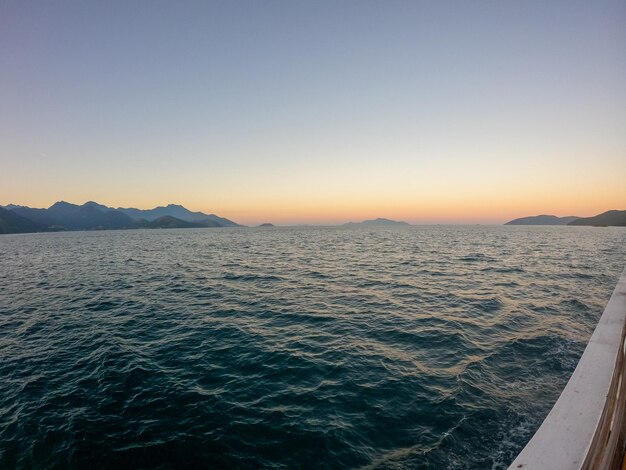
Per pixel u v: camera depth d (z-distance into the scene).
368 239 88.25
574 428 2.59
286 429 7.80
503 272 28.17
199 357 11.84
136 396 9.35
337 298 19.94
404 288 22.31
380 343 12.62
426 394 8.99
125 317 17.12
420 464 6.60
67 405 8.99
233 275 29.27
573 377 3.37
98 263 41.16
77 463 6.93
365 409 8.45
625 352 3.89
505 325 14.08
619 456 2.43
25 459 7.09
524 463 2.27
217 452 7.14
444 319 15.09
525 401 8.49
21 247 78.19
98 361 11.75
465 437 7.26
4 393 9.71
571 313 15.73
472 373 9.95
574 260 36.50
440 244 65.56
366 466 6.65
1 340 14.21
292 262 38.34
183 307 18.75
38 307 19.69
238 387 9.71
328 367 10.78
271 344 12.84
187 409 8.67
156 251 57.66
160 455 7.09
